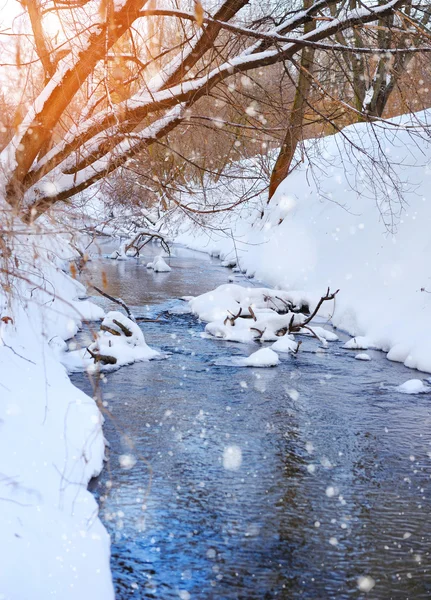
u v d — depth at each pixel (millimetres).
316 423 8734
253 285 19484
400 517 6266
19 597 4188
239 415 8961
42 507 5375
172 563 5395
